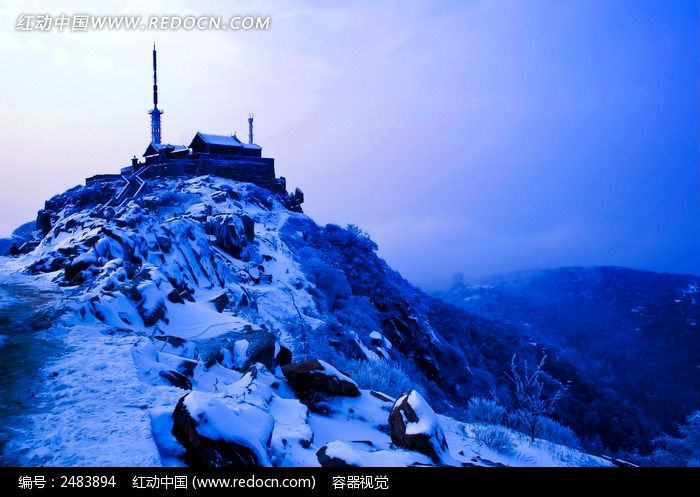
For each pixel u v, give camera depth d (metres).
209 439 7.46
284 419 10.83
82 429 8.14
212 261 30.52
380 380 18.98
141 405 9.31
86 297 15.31
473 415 19.41
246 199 64.00
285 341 25.89
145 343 12.70
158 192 60.00
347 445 9.45
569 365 69.12
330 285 46.19
